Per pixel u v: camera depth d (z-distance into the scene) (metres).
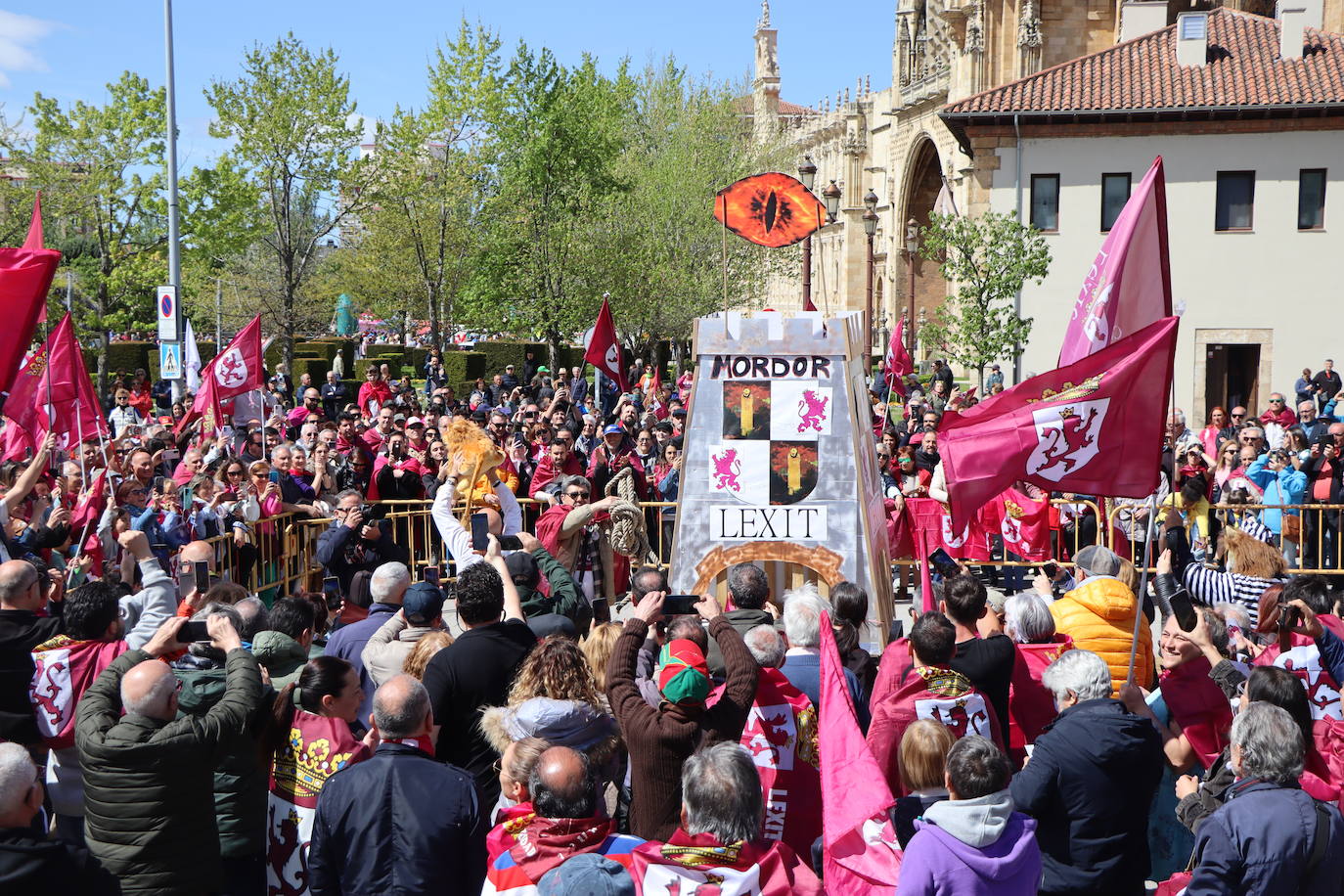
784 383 9.87
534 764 4.61
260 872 5.95
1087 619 8.04
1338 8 38.94
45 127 37.84
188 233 40.09
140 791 5.23
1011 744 6.91
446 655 5.94
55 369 11.49
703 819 4.29
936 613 6.18
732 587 6.89
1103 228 33.44
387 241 55.81
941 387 30.48
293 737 5.61
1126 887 5.24
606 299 21.52
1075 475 7.53
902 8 59.81
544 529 11.16
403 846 4.75
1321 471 15.41
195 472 12.84
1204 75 33.66
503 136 48.56
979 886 4.45
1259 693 5.60
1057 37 43.03
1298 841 4.58
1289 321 33.09
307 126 43.53
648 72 53.12
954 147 51.84
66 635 6.44
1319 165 32.56
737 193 15.26
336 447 16.61
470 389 49.97
